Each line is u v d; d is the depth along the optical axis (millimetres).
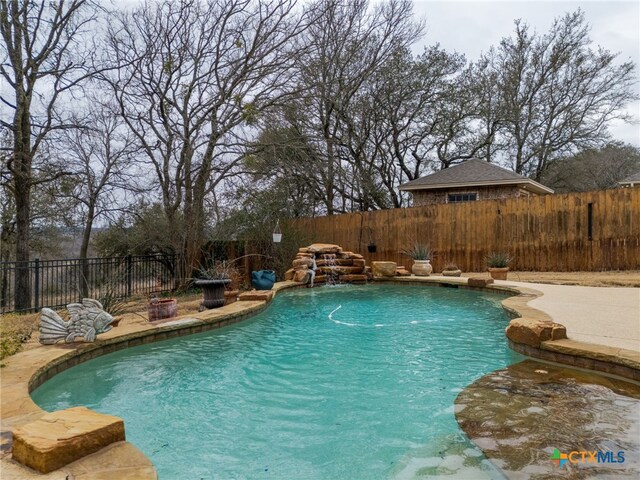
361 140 18734
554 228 11242
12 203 13195
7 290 12062
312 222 15477
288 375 3889
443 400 3145
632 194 10172
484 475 2094
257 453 2471
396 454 2395
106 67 11055
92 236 16391
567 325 4762
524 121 22734
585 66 20484
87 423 2164
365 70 15914
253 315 6711
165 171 11836
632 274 9836
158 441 2650
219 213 13266
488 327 5781
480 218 12398
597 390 3207
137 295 10523
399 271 12109
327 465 2309
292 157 13062
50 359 3791
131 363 4348
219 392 3494
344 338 5297
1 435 2277
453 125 21016
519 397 3105
